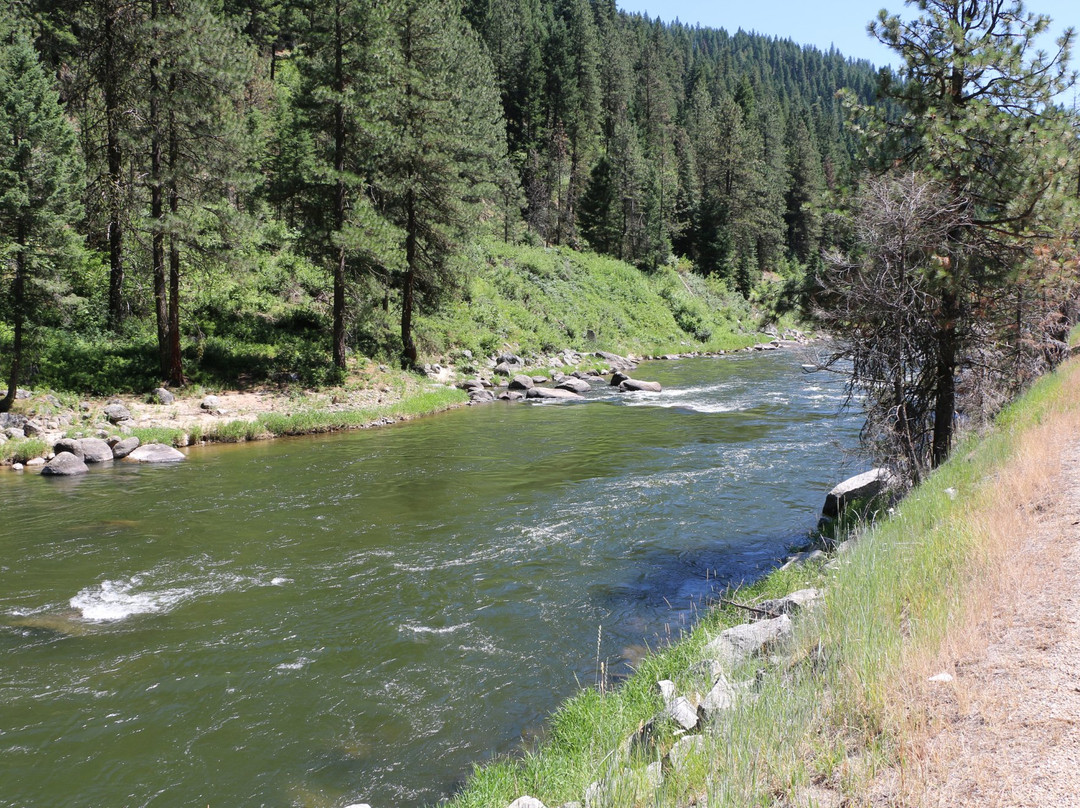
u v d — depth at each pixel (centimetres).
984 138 1070
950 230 1110
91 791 602
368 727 690
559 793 523
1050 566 606
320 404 2458
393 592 1017
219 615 944
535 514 1387
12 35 2570
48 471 1703
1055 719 394
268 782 611
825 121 12275
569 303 5194
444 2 4466
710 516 1353
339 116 2695
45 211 1923
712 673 627
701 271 7781
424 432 2277
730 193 8144
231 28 2448
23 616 938
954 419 1327
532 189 7025
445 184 3067
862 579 646
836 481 1594
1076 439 1029
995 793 341
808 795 365
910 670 462
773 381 3669
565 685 759
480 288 4528
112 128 2402
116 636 884
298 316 3066
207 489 1577
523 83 7888
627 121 8631
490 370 3544
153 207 2312
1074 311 1705
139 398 2223
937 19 1128
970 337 1132
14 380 1962
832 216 1189
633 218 7231
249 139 2512
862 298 1105
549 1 11012
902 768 365
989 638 504
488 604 973
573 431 2277
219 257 2411
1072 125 1046
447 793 589
